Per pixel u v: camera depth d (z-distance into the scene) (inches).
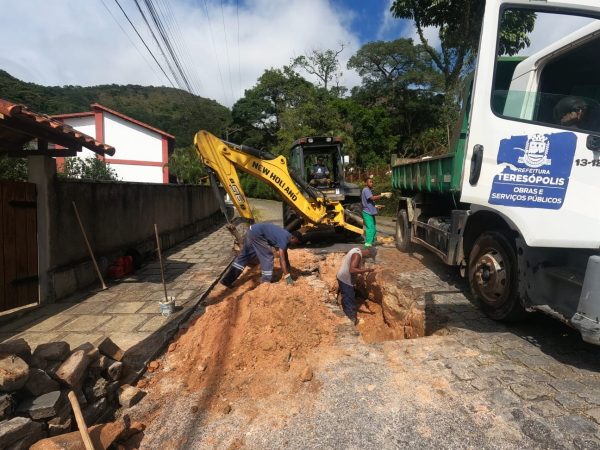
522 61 163.2
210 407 122.7
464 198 162.1
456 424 107.5
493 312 172.9
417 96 1425.9
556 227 137.6
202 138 282.4
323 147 448.1
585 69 154.3
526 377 129.5
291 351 149.9
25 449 95.1
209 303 233.9
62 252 242.1
